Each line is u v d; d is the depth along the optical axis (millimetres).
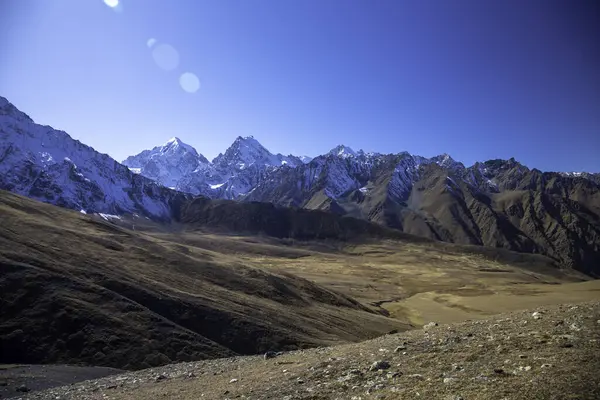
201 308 58656
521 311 26141
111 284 58281
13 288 49125
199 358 46094
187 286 69562
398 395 12961
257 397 16484
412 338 22469
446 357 16438
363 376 16188
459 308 124438
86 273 59281
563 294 146750
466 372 13914
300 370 19922
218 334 54281
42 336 43625
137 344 45375
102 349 43438
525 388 11438
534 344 15750
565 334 16266
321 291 101188
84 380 34156
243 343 53344
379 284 174125
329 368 18734
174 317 55406
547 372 12352
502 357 14930
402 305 129500
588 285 170125
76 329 45375
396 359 17812
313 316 74188
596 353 13328
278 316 66062
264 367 23969
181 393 20875
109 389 25891
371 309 111000
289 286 92125
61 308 47562
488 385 12219
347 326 73062
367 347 22734
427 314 115875
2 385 29938
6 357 40594
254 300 73000
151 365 42938
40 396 26078
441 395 12172
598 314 18922
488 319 24625
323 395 14875
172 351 46156
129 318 49719
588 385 10945
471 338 18891
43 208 101812
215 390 19859
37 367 37094
